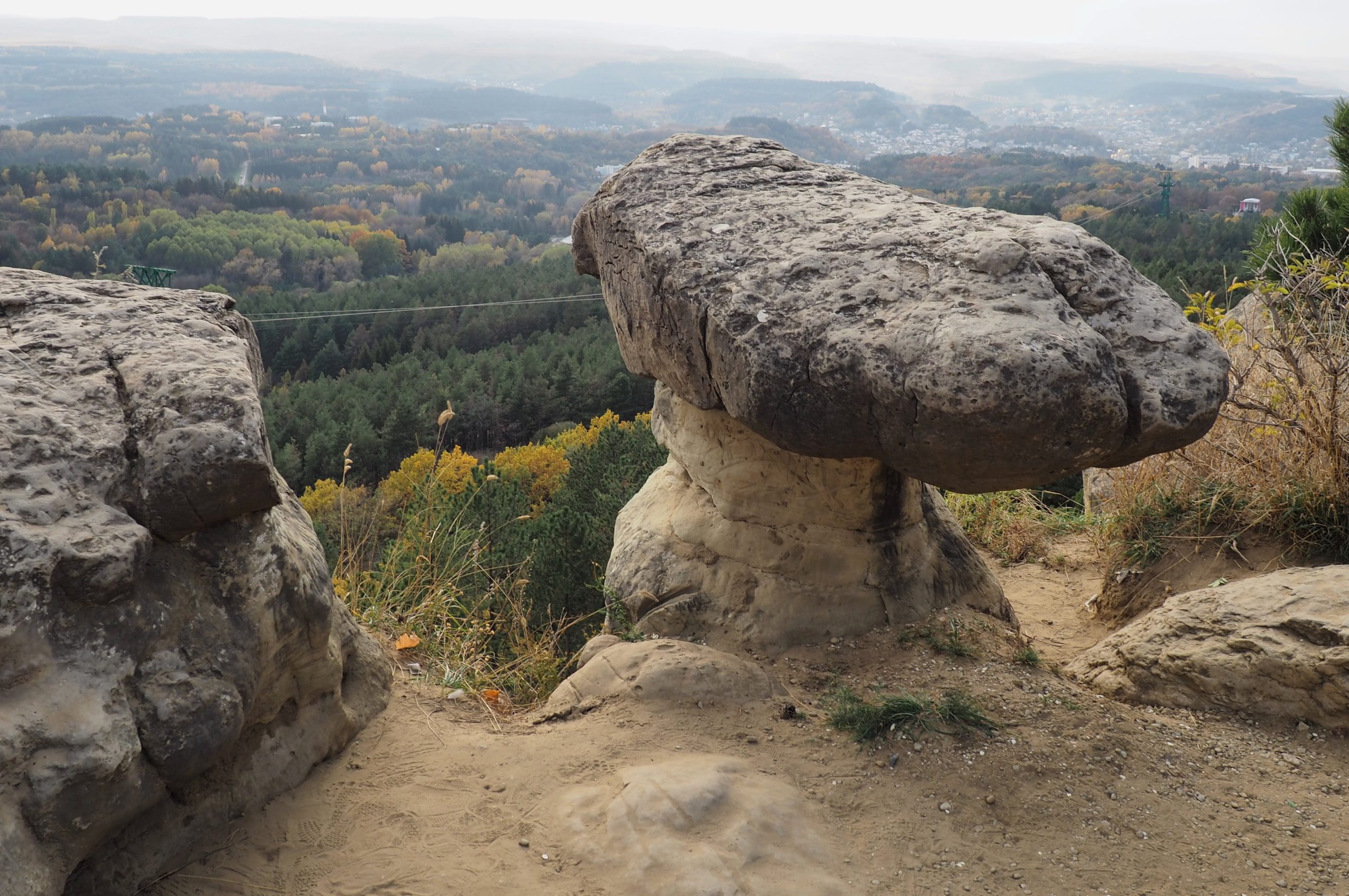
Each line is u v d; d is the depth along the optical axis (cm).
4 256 6538
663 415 461
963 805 286
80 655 213
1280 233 631
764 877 245
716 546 423
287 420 4472
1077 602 539
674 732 313
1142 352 279
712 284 325
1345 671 322
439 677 375
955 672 371
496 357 5575
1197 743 331
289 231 9200
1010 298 277
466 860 254
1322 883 263
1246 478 466
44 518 216
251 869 247
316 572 278
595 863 251
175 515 232
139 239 8100
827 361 285
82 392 245
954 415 261
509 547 743
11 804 196
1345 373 437
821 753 308
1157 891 257
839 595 401
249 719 262
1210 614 366
